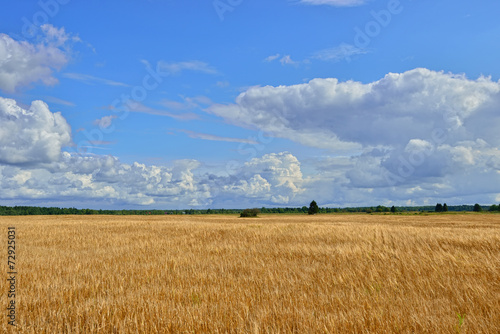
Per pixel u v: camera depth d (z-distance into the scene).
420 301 6.97
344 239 20.55
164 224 37.56
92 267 12.11
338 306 6.75
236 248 17.42
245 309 6.34
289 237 22.59
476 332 5.29
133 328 5.64
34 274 10.35
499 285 8.48
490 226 38.50
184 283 9.23
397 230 23.73
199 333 5.39
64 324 6.01
